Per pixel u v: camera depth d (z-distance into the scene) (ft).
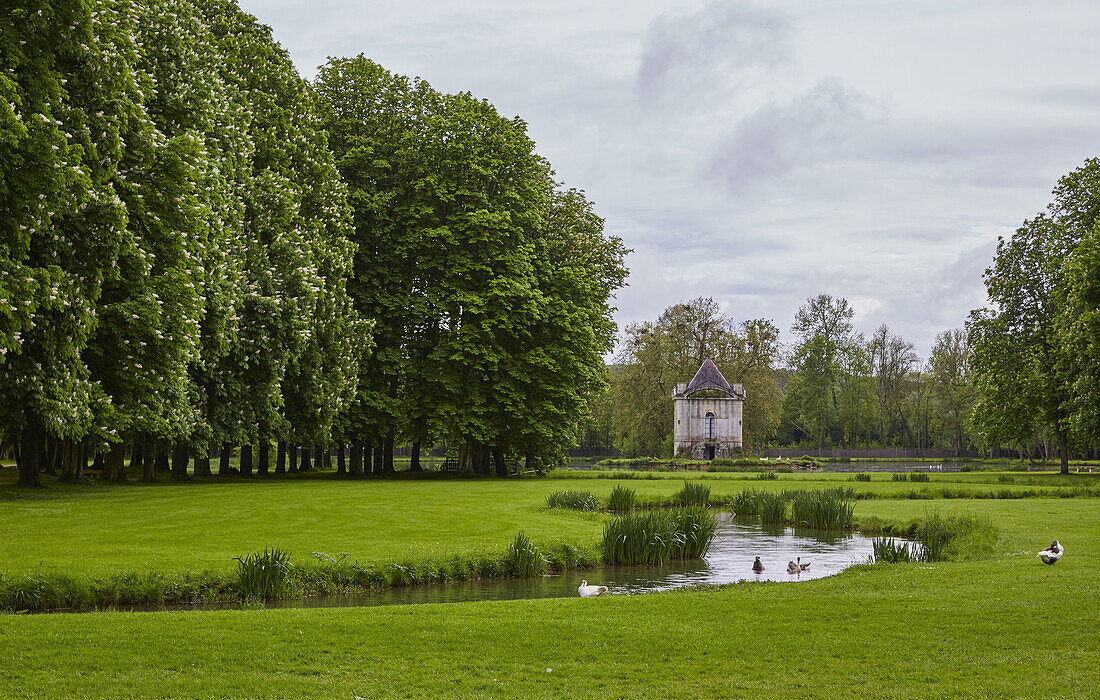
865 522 102.94
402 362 165.27
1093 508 114.11
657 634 39.27
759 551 85.10
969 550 73.87
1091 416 160.97
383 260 168.14
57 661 33.40
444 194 168.96
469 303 165.58
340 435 159.33
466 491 130.11
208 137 118.73
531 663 34.40
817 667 33.30
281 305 123.44
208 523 80.38
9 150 71.72
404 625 40.91
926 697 28.78
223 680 31.14
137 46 97.35
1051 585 49.70
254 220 128.06
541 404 171.42
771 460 318.24
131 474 160.97
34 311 76.07
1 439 144.46
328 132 153.99
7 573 52.90
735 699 29.25
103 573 54.85
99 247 84.58
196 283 98.58
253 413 125.80
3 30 77.20
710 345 342.44
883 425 423.64
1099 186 176.86
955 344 380.37
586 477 189.16
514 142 176.24
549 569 71.92
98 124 86.74
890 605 45.29
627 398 330.75
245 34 145.59
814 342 410.72
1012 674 31.32
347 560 63.77
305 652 35.55
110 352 91.81
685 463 279.28
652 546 76.64
